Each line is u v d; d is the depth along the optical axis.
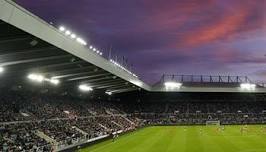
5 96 60.03
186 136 72.50
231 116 123.00
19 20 28.03
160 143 59.00
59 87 76.81
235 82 135.88
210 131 85.44
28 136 46.91
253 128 93.94
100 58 52.91
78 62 48.28
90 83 74.88
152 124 113.38
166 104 130.38
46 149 42.44
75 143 51.28
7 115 52.41
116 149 50.84
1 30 30.28
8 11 26.05
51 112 67.25
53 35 35.16
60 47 37.53
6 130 46.09
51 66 47.50
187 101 132.25
